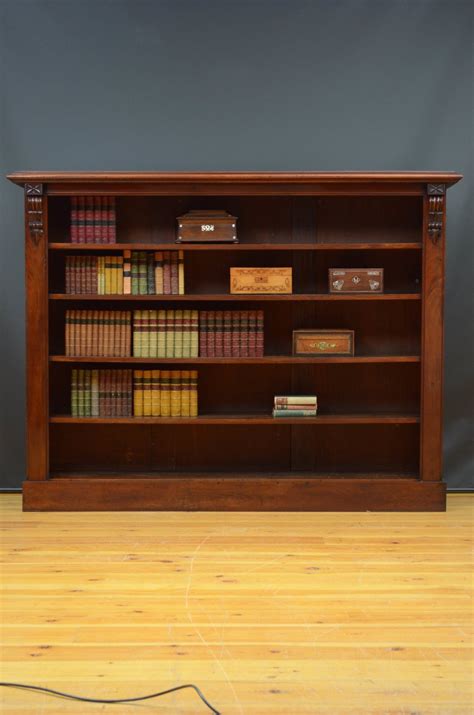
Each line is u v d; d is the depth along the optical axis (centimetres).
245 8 555
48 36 554
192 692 270
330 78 557
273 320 538
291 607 345
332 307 537
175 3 555
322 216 533
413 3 555
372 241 533
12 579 379
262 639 312
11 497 550
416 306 536
